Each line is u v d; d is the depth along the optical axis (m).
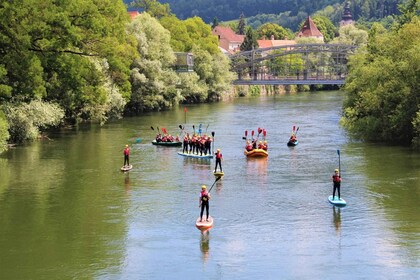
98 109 96.44
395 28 98.50
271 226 42.34
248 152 68.12
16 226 42.19
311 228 41.81
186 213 45.38
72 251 37.69
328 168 61.19
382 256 36.72
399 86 74.00
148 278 33.97
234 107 137.38
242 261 36.25
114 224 42.78
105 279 33.78
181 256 37.00
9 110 73.44
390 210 45.59
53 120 78.62
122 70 105.38
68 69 73.75
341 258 36.47
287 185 54.03
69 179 55.94
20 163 63.25
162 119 108.12
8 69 67.75
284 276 34.09
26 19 66.31
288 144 76.38
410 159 64.44
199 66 154.75
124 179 56.28
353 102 90.12
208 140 68.75
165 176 57.88
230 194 50.91
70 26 69.38
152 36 127.25
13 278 33.84
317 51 199.75
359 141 78.81
